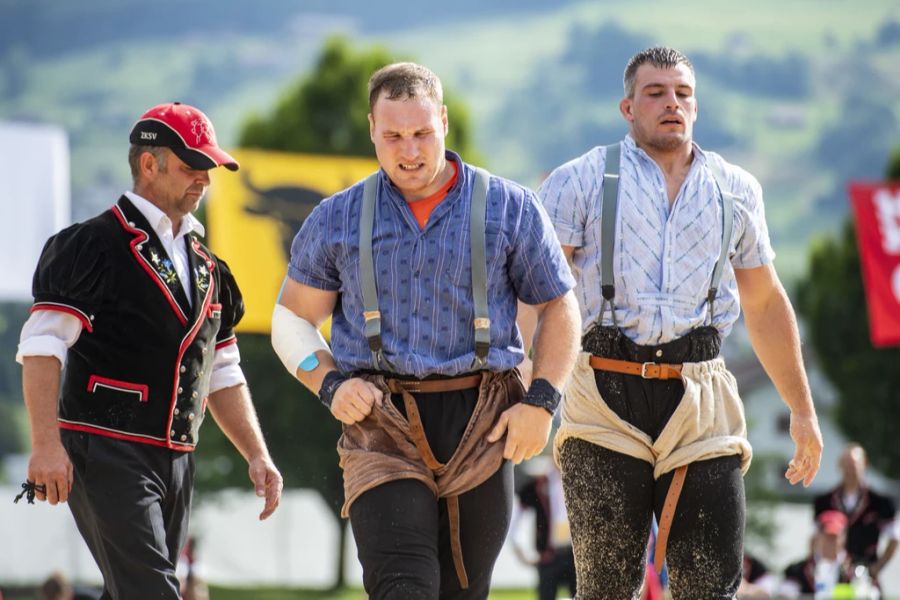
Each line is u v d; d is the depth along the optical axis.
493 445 12.06
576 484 13.77
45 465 12.61
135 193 13.68
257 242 40.09
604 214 13.78
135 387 13.29
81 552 68.62
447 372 11.97
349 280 12.22
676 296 13.64
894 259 45.06
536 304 12.38
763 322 14.38
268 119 84.62
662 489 13.55
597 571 13.83
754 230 14.06
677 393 13.60
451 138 87.69
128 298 13.30
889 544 29.69
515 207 12.17
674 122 13.83
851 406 92.06
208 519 85.31
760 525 78.19
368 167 41.75
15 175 31.80
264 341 75.50
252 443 14.43
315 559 86.38
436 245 12.00
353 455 12.12
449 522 12.12
